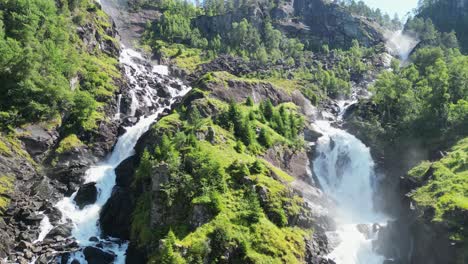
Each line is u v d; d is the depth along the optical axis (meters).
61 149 91.19
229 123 90.00
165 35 182.00
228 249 60.09
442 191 69.81
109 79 117.75
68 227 75.69
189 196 67.69
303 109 119.75
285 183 76.88
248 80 115.56
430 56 143.38
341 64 164.25
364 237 75.44
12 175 79.62
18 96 91.50
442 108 96.94
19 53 93.50
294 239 66.38
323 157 101.19
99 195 85.81
